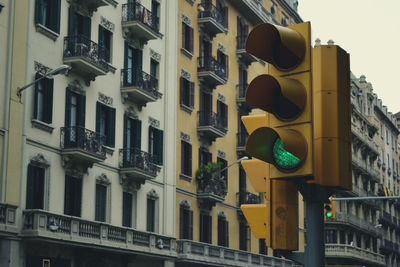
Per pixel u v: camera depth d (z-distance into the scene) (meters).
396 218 92.81
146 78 35.78
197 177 42.06
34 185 27.73
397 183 98.75
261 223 5.94
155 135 37.59
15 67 26.80
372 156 82.12
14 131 26.47
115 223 32.97
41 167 28.03
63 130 29.33
